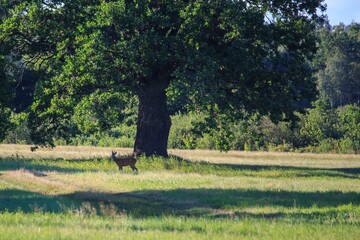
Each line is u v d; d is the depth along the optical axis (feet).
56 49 491.31
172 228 198.18
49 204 260.01
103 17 455.22
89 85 488.44
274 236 183.93
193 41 465.88
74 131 569.23
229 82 490.49
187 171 432.66
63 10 488.44
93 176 374.84
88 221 208.23
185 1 485.56
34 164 455.22
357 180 397.39
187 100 541.34
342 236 186.19
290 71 498.69
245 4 473.26
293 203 276.41
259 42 490.08
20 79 515.50
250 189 326.85
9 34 487.20
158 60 457.27
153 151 508.12
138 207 265.95
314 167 526.57
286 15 498.28
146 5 465.47
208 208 264.72
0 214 222.89
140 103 512.22
